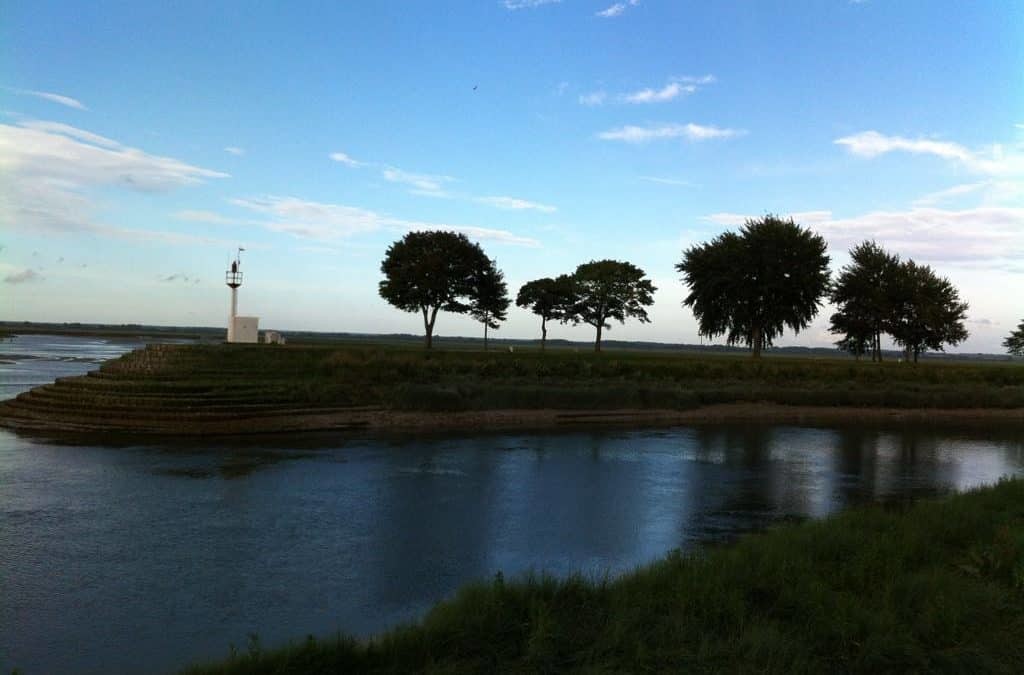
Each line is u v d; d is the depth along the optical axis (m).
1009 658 6.20
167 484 15.91
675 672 5.61
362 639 7.50
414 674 5.55
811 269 55.59
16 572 9.87
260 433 24.94
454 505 14.87
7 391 34.28
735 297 56.84
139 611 8.55
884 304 63.94
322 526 12.82
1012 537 9.31
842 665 5.96
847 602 6.88
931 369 53.47
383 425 27.78
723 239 58.88
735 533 13.12
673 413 36.00
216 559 10.70
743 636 6.15
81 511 13.33
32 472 16.86
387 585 9.71
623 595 7.23
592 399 35.16
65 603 8.76
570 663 5.81
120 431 23.72
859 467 21.91
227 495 15.02
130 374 29.52
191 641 7.70
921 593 7.35
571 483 17.81
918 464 22.81
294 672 5.50
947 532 10.25
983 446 27.98
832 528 10.09
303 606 8.84
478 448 23.39
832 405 41.06
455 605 7.07
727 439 28.03
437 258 53.28
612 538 12.56
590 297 70.62
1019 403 44.09
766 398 40.41
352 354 37.16
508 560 11.04
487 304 58.69
